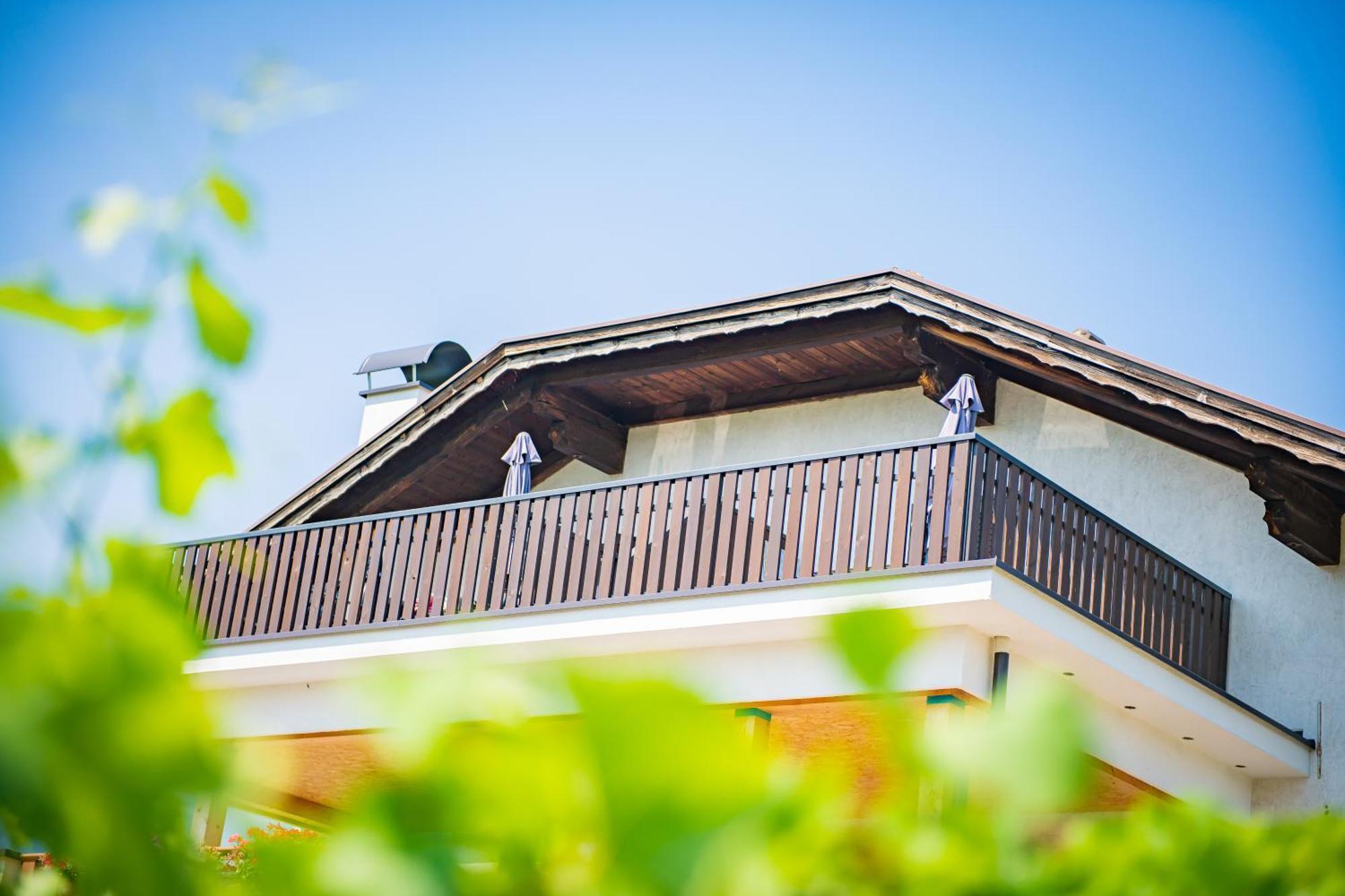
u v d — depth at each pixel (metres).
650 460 15.23
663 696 0.57
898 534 10.12
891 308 12.87
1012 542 10.20
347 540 12.83
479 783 0.58
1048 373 12.32
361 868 0.59
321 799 14.17
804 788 0.61
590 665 0.61
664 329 13.59
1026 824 0.70
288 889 0.60
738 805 0.58
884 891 0.66
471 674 0.60
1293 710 12.07
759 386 14.61
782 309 13.09
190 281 0.67
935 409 13.80
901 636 0.66
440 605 12.16
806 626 10.30
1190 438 12.72
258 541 13.18
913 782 0.66
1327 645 12.05
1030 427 13.56
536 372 14.53
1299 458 11.38
